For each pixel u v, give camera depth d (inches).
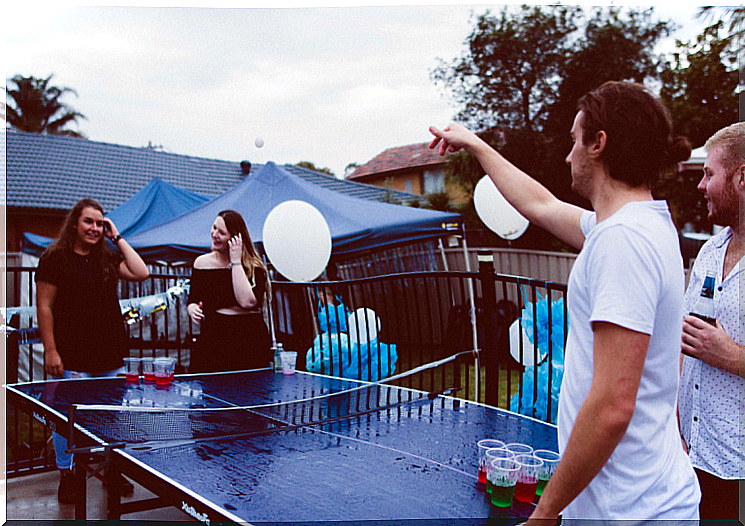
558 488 41.4
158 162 545.0
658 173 44.0
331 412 89.6
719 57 386.6
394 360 178.9
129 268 151.7
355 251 262.2
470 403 96.5
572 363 45.3
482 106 474.9
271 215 199.6
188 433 76.4
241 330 138.6
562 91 438.0
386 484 58.1
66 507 116.3
